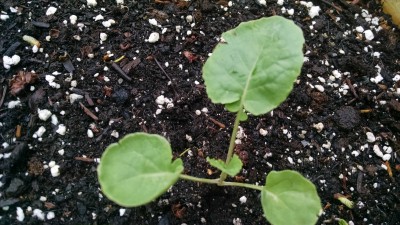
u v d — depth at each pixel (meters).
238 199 0.12
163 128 0.12
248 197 0.12
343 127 0.13
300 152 0.13
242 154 0.12
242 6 0.15
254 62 0.10
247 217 0.11
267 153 0.12
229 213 0.11
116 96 0.12
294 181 0.10
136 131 0.12
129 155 0.09
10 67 0.12
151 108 0.12
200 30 0.14
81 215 0.11
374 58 0.15
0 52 0.12
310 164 0.12
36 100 0.12
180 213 0.11
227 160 0.11
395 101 0.14
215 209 0.11
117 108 0.12
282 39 0.10
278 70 0.10
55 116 0.12
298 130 0.13
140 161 0.09
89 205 0.11
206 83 0.10
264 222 0.11
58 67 0.13
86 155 0.12
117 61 0.13
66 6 0.14
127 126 0.12
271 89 0.10
